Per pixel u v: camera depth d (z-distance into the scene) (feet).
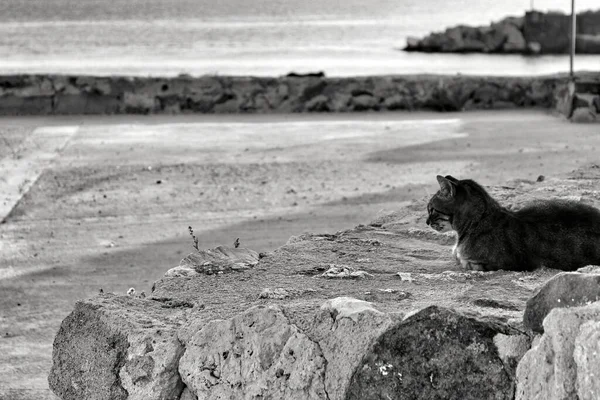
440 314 19.31
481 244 27.45
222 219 61.57
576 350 16.85
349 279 26.00
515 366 18.54
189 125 99.60
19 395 36.29
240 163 78.69
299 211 62.75
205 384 21.29
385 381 19.51
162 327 22.26
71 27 362.33
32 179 74.23
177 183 72.13
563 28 246.68
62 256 54.80
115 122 101.96
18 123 101.96
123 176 74.74
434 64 199.93
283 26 365.20
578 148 80.79
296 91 108.88
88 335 22.82
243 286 25.57
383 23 386.93
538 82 110.22
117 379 22.09
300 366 20.43
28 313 45.57
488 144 84.38
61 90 109.29
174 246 55.88
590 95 99.09
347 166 76.48
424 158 78.69
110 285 49.03
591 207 28.35
